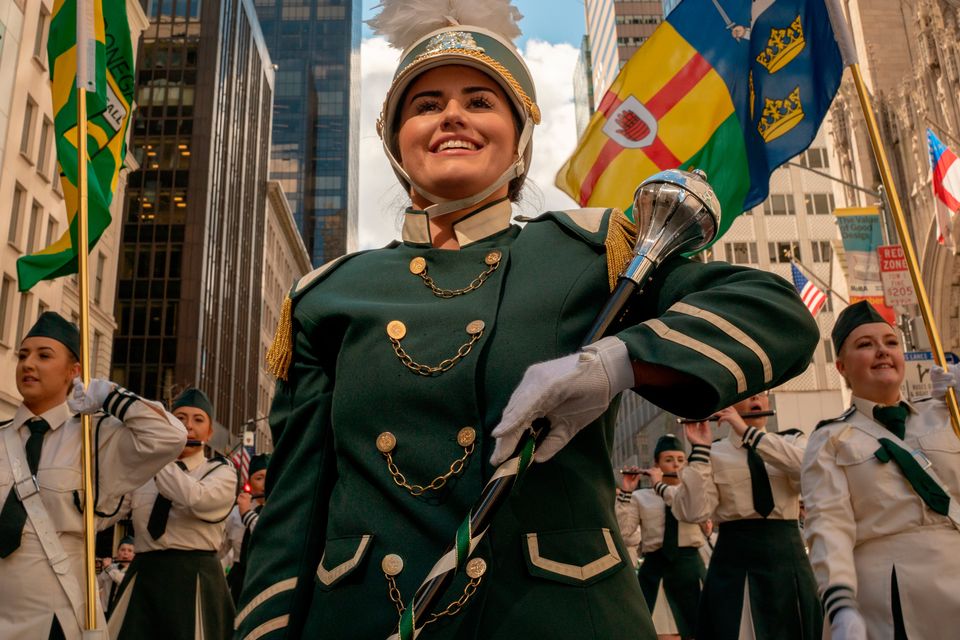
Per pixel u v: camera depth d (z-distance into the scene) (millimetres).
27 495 4301
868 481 3717
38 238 28328
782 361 1447
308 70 126875
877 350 4004
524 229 1862
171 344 49188
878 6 31531
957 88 24797
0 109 25594
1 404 25844
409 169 2004
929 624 3537
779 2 5211
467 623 1432
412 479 1553
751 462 6109
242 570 9305
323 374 1842
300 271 88688
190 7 55344
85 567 4195
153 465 4551
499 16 2090
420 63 1983
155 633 6105
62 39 5875
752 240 48844
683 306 1490
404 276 1825
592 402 1361
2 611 4148
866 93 4430
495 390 1590
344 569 1522
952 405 3881
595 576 1502
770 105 5184
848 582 3480
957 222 23672
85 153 4883
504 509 1503
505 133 1992
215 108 54250
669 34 5531
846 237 18984
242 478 32031
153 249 50688
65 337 4699
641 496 9039
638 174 5504
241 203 62094
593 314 1682
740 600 6004
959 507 3652
